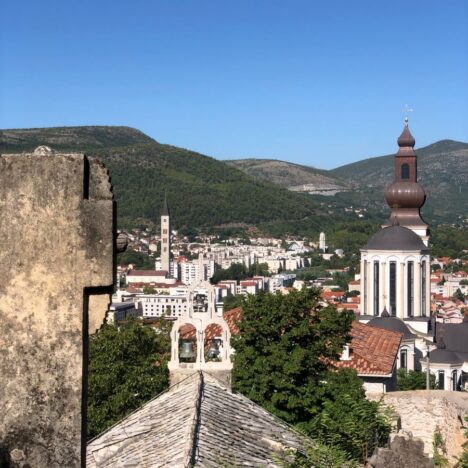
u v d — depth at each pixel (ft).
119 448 55.67
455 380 256.73
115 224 26.35
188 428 52.08
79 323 25.48
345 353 158.81
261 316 115.65
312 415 109.19
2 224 25.38
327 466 49.78
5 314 25.36
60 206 25.43
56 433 25.26
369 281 303.68
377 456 49.55
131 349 128.98
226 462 47.83
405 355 257.55
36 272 25.43
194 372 71.10
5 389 25.26
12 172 25.35
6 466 25.03
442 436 112.16
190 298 72.49
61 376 25.38
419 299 299.58
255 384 111.14
